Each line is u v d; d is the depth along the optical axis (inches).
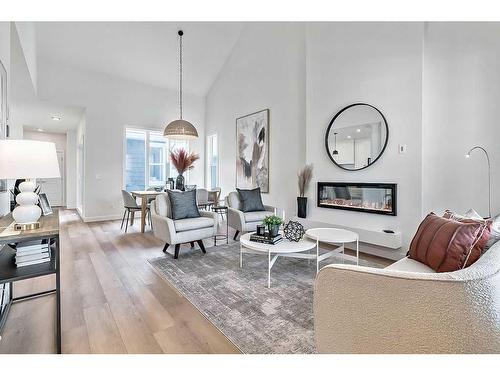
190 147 283.3
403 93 118.9
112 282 97.3
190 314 75.0
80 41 193.5
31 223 62.1
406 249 118.5
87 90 220.7
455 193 108.4
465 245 57.8
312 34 159.2
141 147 254.7
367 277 38.1
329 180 150.8
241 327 68.3
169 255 129.8
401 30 119.4
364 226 134.1
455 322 33.6
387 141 124.6
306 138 163.5
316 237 101.8
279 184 194.2
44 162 60.1
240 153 232.1
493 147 99.7
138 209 185.2
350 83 139.6
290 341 62.6
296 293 88.0
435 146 113.3
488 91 100.7
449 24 109.0
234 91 240.1
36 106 214.8
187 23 200.8
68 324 69.7
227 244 150.8
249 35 219.8
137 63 226.4
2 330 66.2
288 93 185.6
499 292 34.7
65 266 114.1
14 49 121.0
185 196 136.6
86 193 222.4
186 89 272.5
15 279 55.5
